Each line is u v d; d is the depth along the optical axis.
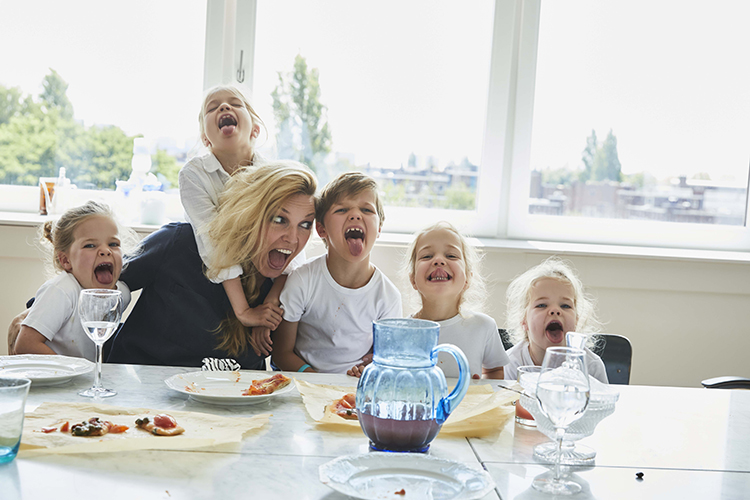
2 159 2.36
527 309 1.72
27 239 2.11
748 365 2.29
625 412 1.16
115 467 0.77
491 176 2.40
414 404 0.84
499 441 0.96
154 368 1.25
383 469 0.78
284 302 1.60
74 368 1.19
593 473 0.85
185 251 1.63
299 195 1.58
